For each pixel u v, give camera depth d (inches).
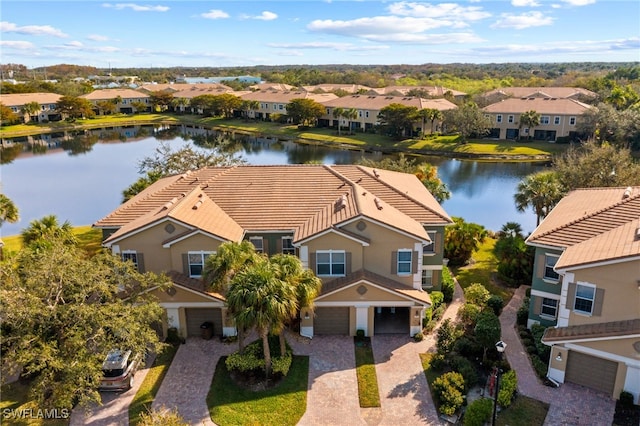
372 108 4643.2
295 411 902.4
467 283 1459.2
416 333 1148.5
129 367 970.7
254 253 1026.1
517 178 3115.2
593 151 1877.5
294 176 1455.5
